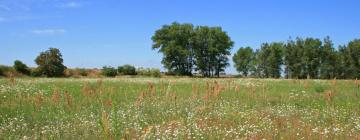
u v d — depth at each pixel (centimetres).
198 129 1330
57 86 2678
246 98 2194
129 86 2798
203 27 10256
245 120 1539
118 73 7525
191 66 10225
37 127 1382
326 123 1534
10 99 2031
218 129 1359
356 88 2783
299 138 1262
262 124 1447
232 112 1705
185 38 10150
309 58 9244
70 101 1784
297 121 1523
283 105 1950
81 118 1509
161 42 10119
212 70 10419
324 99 2180
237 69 10494
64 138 1240
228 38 10400
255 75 9894
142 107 1773
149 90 2192
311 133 1313
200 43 10231
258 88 2725
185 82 3450
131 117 1558
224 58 10456
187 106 1820
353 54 9100
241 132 1324
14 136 1257
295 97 2255
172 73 10044
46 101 1919
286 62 9481
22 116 1550
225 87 2614
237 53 10469
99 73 7250
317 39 9244
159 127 1367
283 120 1543
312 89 2692
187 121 1472
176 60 10081
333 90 2509
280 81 3744
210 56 10331
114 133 1285
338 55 9212
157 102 1911
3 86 2523
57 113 1648
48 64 6712
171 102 1920
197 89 2230
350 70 9138
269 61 9538
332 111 1772
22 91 2378
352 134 1318
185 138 1248
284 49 9438
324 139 1250
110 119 1461
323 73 9231
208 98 1986
